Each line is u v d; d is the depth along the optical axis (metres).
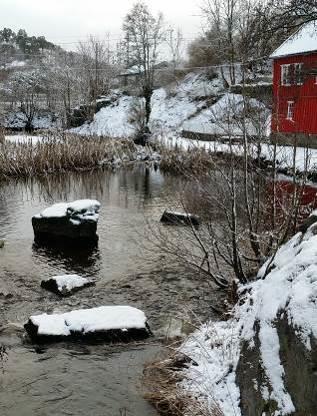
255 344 4.83
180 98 43.72
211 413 4.91
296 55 26.47
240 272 7.61
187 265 9.87
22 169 23.66
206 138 27.47
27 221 15.09
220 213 10.45
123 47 55.25
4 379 6.09
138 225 14.41
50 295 9.03
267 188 8.38
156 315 8.13
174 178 23.86
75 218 12.55
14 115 51.12
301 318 3.90
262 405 4.18
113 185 22.19
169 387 5.67
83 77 51.66
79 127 46.06
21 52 104.12
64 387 5.92
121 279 9.94
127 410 5.46
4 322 7.79
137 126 34.22
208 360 5.77
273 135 8.40
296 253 5.36
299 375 3.75
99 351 6.77
